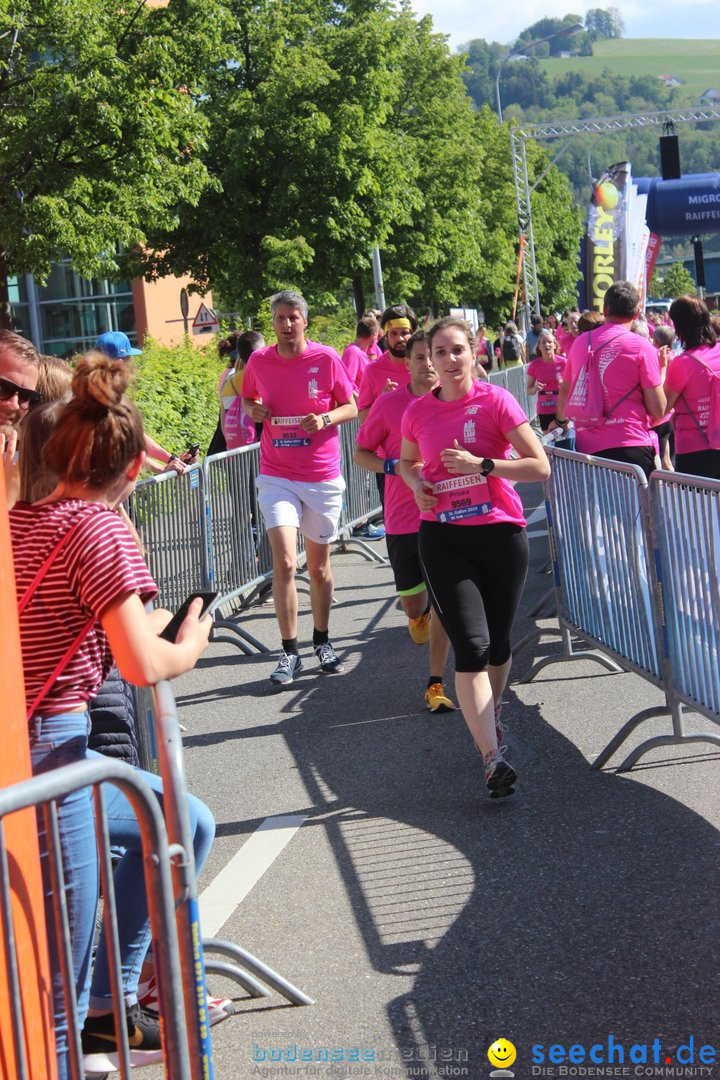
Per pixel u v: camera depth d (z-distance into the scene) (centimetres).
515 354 2723
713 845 435
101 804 236
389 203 3014
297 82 2802
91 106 1844
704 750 541
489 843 457
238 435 1034
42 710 265
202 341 3569
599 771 526
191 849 256
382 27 2936
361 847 465
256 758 593
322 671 754
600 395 751
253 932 400
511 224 5378
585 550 635
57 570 261
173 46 1925
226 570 869
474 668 492
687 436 781
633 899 398
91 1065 316
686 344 778
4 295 1992
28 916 228
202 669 794
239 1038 334
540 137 3747
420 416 517
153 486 732
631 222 2338
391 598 965
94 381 275
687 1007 330
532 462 501
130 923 315
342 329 3606
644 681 665
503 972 358
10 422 408
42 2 1812
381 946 382
